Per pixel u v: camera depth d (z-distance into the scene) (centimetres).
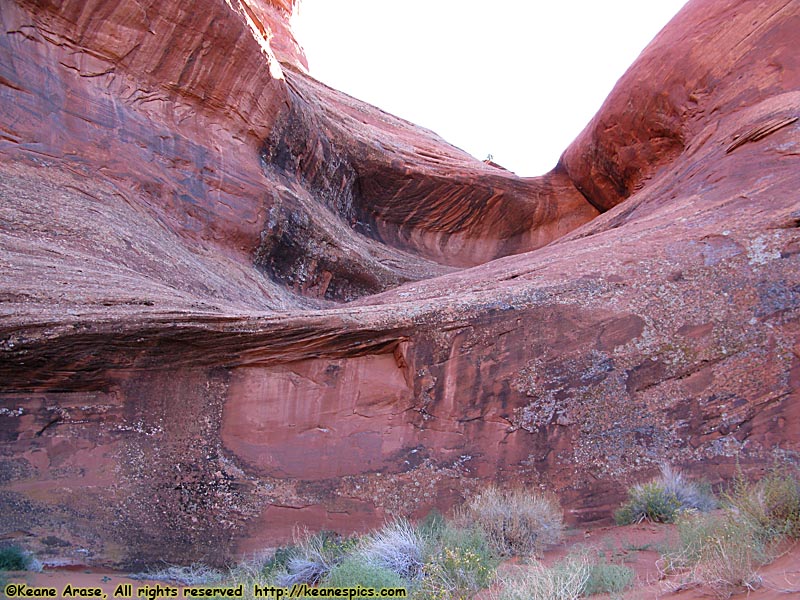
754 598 383
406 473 816
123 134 1429
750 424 812
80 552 729
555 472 812
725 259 947
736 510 586
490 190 2603
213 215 1569
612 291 926
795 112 1296
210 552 760
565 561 567
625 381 853
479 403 847
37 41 1321
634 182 2211
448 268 2408
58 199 1200
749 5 1803
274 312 913
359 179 2367
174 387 815
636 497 752
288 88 1858
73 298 852
